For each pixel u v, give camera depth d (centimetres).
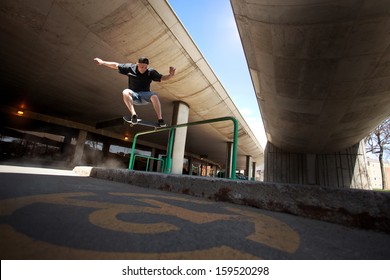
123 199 218
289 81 802
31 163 1427
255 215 188
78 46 755
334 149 1603
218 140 2017
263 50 699
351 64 654
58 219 133
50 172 556
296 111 1023
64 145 1689
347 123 1085
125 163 2181
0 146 1356
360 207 170
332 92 810
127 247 102
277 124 1294
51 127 1625
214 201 249
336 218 177
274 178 1867
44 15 629
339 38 569
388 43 564
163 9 683
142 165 2378
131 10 630
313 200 191
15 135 1431
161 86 1013
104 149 1975
